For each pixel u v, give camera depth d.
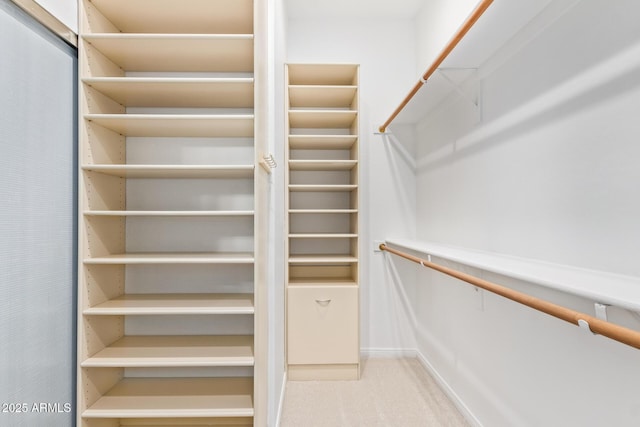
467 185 2.16
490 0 1.27
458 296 2.30
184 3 1.57
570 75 1.32
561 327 1.36
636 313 0.82
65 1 1.44
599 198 1.19
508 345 1.72
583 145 1.26
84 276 1.51
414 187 3.19
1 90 1.15
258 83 1.54
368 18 3.20
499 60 1.78
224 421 1.80
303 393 2.55
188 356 1.57
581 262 1.27
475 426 2.05
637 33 1.05
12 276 1.20
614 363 1.13
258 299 1.52
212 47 1.61
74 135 1.52
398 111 2.60
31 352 1.28
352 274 3.03
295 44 3.18
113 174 1.74
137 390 1.69
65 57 1.47
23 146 1.24
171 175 1.79
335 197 3.14
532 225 1.54
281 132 2.51
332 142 2.88
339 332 2.77
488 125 1.91
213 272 1.90
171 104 1.87
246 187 1.92
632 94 1.07
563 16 1.36
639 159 1.05
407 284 3.18
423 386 2.64
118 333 1.79
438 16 2.66
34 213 1.30
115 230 1.78
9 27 1.18
